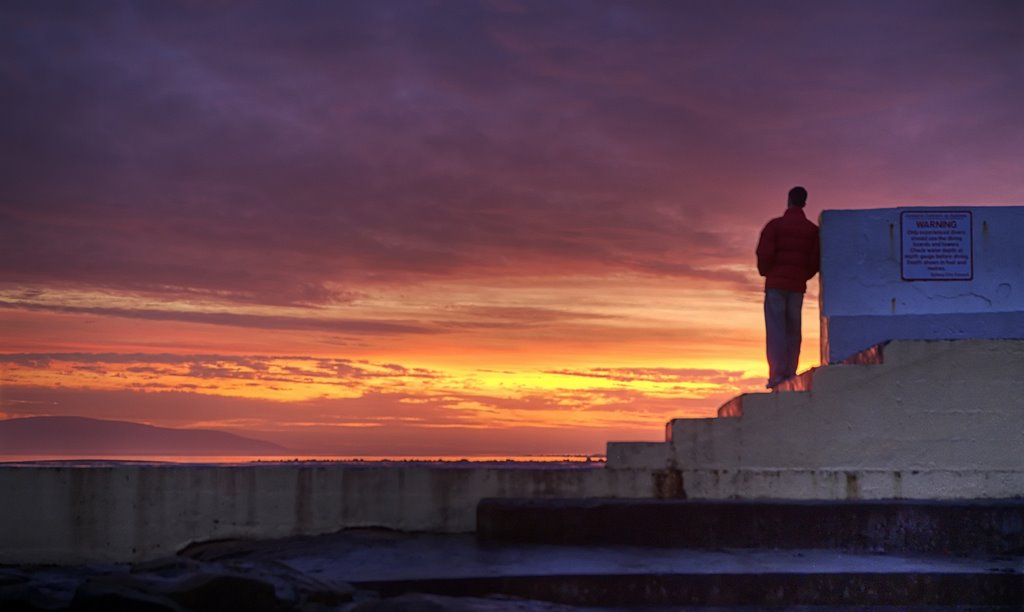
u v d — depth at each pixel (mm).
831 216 9570
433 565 7434
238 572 6543
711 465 8578
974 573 7195
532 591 7078
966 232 9422
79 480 8359
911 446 8539
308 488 8500
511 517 8297
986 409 8547
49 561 8281
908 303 9391
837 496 8500
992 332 9281
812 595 7148
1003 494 8445
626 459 8609
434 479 8562
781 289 9945
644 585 7102
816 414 8602
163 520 8383
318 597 6453
